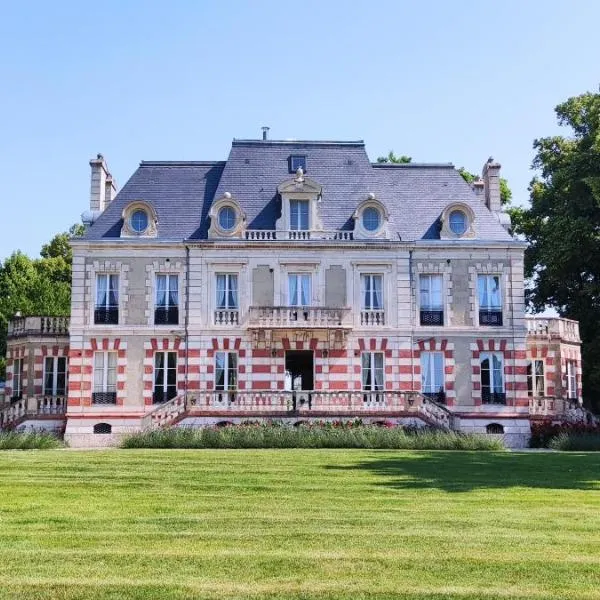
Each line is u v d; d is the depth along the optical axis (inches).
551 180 1921.8
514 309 1546.5
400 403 1451.8
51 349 1616.6
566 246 1763.0
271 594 359.3
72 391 1492.4
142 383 1501.0
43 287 2411.4
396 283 1536.7
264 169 1624.0
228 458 884.6
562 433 1381.6
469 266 1555.1
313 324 1489.9
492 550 435.8
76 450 1056.8
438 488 659.4
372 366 1524.4
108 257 1529.3
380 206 1556.3
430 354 1535.4
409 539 462.0
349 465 822.5
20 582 375.2
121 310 1515.7
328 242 1529.3
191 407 1433.3
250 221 1552.7
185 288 1526.8
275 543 452.8
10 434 1238.3
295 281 1544.0
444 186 1652.3
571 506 573.3
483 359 1542.8
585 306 1871.3
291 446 1205.7
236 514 539.8
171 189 1615.4
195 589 365.7
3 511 546.9
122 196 1599.4
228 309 1524.4
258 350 1512.1
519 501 594.6
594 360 1823.3
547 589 366.6
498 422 1514.5
